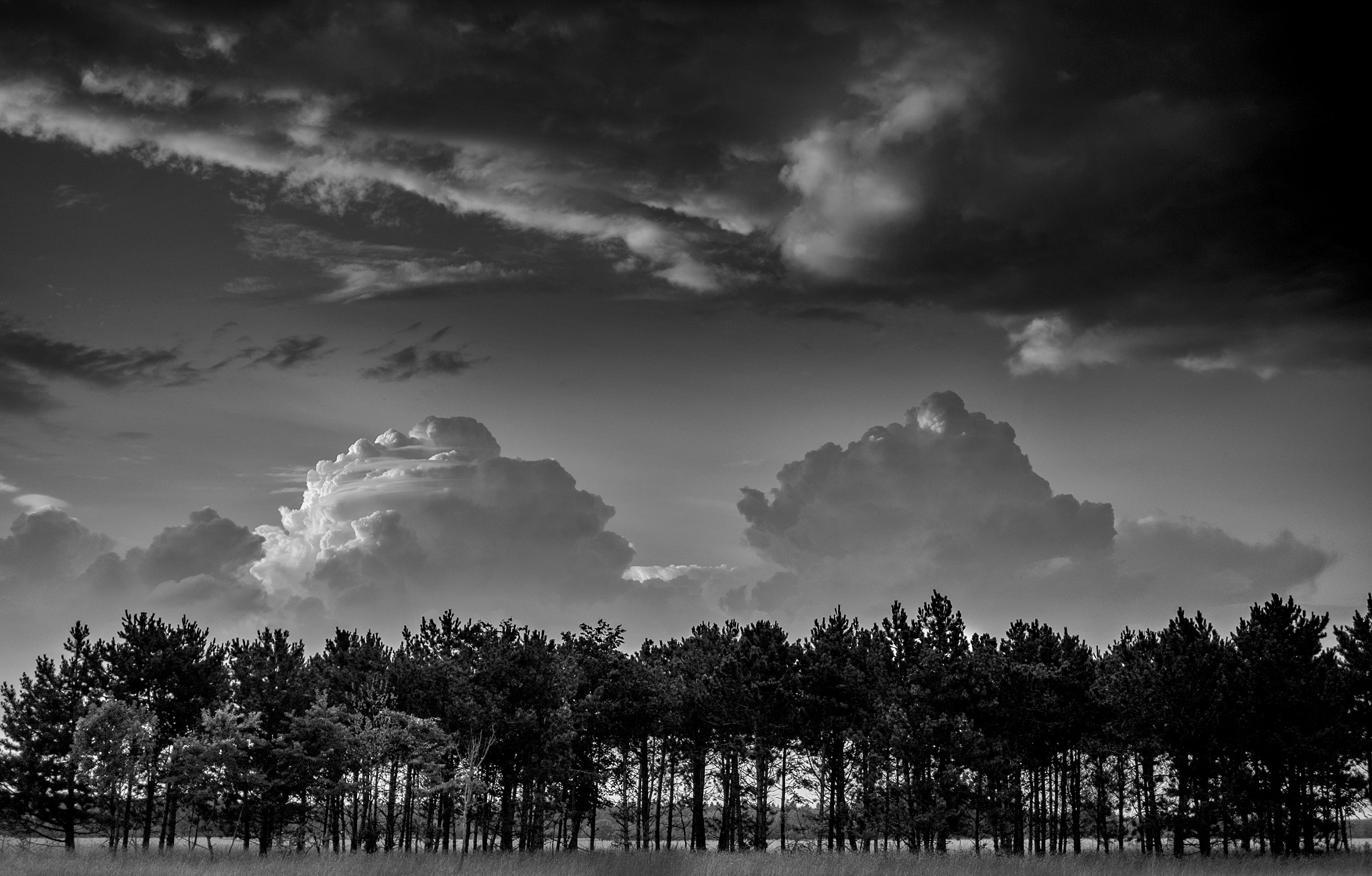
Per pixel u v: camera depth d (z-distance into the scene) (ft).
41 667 171.32
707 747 195.00
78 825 168.14
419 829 191.83
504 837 178.40
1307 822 165.89
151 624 178.40
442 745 171.53
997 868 126.41
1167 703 159.63
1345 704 161.27
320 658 197.06
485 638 193.26
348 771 169.07
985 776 167.53
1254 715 160.35
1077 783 188.55
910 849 165.27
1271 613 174.19
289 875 114.83
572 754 191.83
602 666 198.29
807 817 194.90
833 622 205.46
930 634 196.24
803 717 183.52
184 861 124.98
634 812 203.82
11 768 161.79
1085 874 123.44
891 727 169.17
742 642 196.24
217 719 161.79
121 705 155.02
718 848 184.85
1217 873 123.95
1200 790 157.38
